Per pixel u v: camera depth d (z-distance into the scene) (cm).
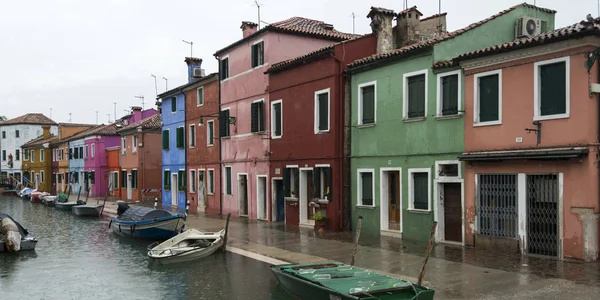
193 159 3047
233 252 1597
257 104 2355
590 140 1167
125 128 4000
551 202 1244
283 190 2203
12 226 1886
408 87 1627
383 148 1708
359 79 1812
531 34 1669
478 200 1399
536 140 1261
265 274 1312
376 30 1948
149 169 3853
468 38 1584
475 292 977
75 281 1388
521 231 1298
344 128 1875
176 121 3272
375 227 1747
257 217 2359
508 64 1324
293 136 2098
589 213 1166
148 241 2083
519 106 1299
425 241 1557
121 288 1289
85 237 2228
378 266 1236
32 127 6806
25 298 1229
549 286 991
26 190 5222
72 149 5322
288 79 2127
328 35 2370
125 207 2533
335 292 909
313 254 1448
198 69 3169
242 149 2488
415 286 920
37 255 1797
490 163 1363
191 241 1739
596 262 1171
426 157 1554
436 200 1525
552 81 1241
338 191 1867
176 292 1219
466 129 1432
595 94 1175
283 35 2283
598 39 1165
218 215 2634
